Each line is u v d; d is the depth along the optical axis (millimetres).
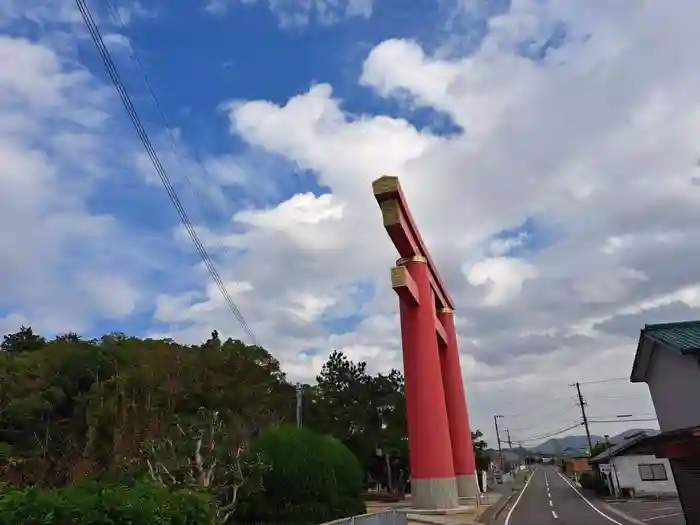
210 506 8250
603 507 30500
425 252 31656
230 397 38469
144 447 22594
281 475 17828
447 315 39844
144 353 41156
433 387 27672
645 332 18031
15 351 49750
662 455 15453
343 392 48656
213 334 48156
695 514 14742
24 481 28609
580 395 61625
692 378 16234
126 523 6289
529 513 29297
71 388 38531
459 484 36062
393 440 46281
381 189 26969
